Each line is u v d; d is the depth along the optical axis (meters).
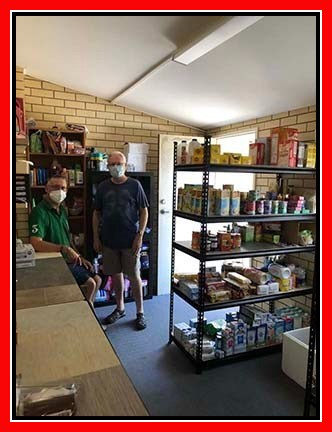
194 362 2.34
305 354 2.11
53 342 1.06
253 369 2.35
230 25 1.69
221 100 3.08
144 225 3.04
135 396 0.82
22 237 3.02
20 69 2.94
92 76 3.07
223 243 2.39
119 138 3.89
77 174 3.47
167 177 3.88
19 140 2.82
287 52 1.96
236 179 3.89
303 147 2.49
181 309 3.46
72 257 2.53
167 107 3.65
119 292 3.16
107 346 1.05
